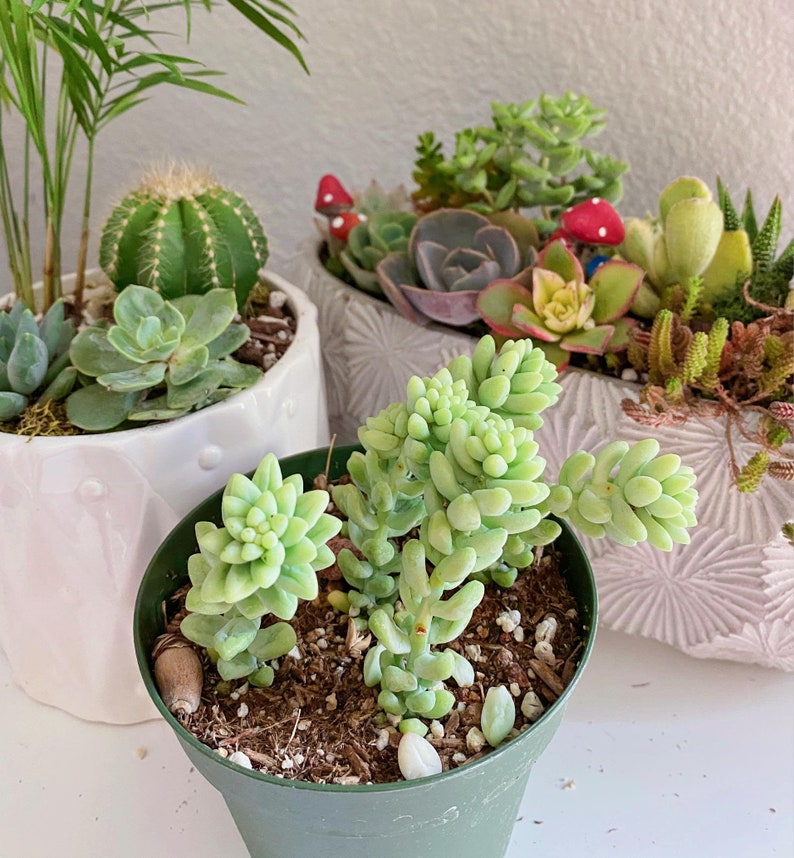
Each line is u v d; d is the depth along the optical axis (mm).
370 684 507
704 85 772
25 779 643
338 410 833
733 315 660
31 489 549
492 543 399
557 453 669
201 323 592
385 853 471
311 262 814
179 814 620
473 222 724
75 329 674
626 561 681
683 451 612
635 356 640
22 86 535
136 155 876
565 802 623
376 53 836
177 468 567
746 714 683
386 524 492
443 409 413
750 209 722
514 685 512
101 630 620
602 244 690
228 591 373
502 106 736
